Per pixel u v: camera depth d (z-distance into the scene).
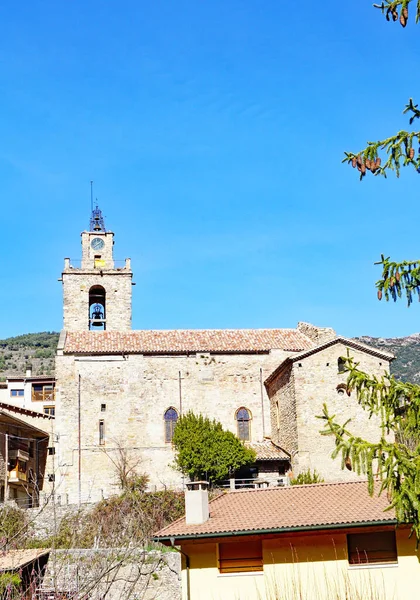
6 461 59.88
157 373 66.38
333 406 58.00
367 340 150.62
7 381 92.62
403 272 20.27
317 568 28.34
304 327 72.25
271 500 32.25
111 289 73.88
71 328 72.38
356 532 28.44
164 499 54.16
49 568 28.52
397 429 21.28
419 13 18.70
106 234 76.12
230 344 68.31
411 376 123.50
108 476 63.62
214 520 30.50
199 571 29.09
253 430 66.31
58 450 63.97
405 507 19.73
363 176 20.20
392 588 27.81
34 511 52.78
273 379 64.81
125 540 29.50
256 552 29.12
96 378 65.75
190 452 59.97
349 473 56.91
